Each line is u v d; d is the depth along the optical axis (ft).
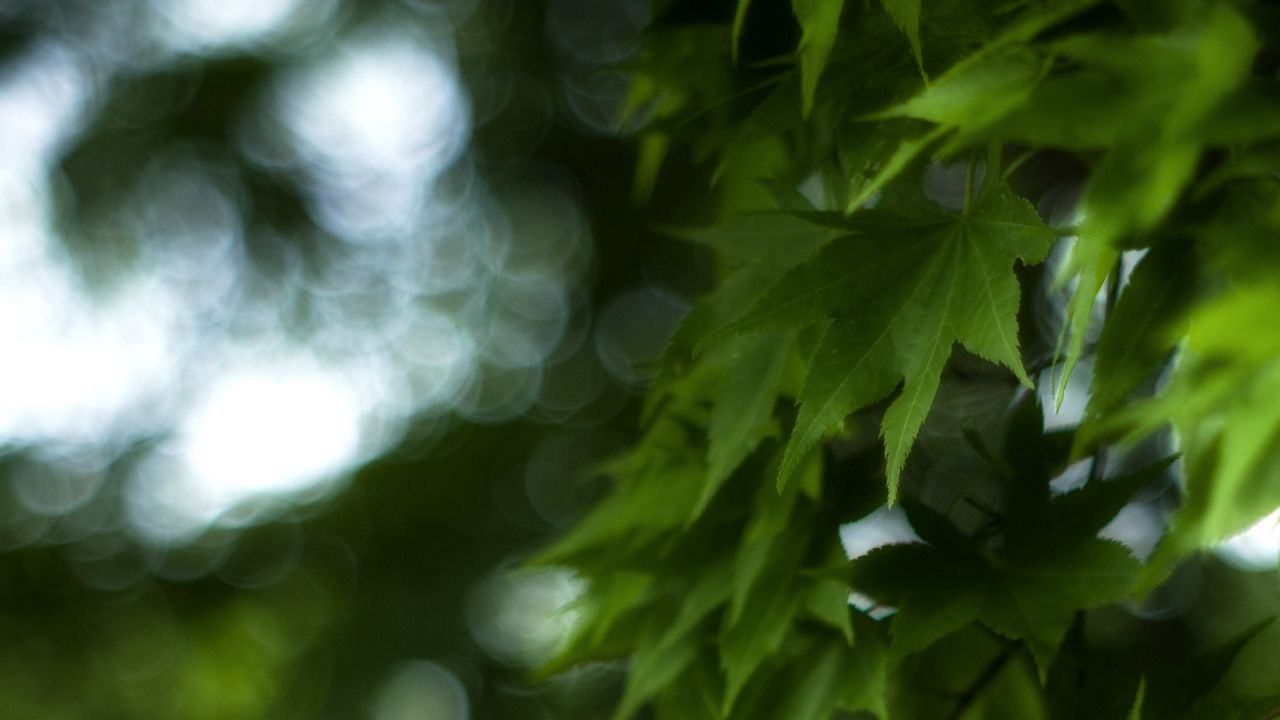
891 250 2.94
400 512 12.03
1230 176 2.78
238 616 9.82
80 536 11.73
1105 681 3.08
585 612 3.25
